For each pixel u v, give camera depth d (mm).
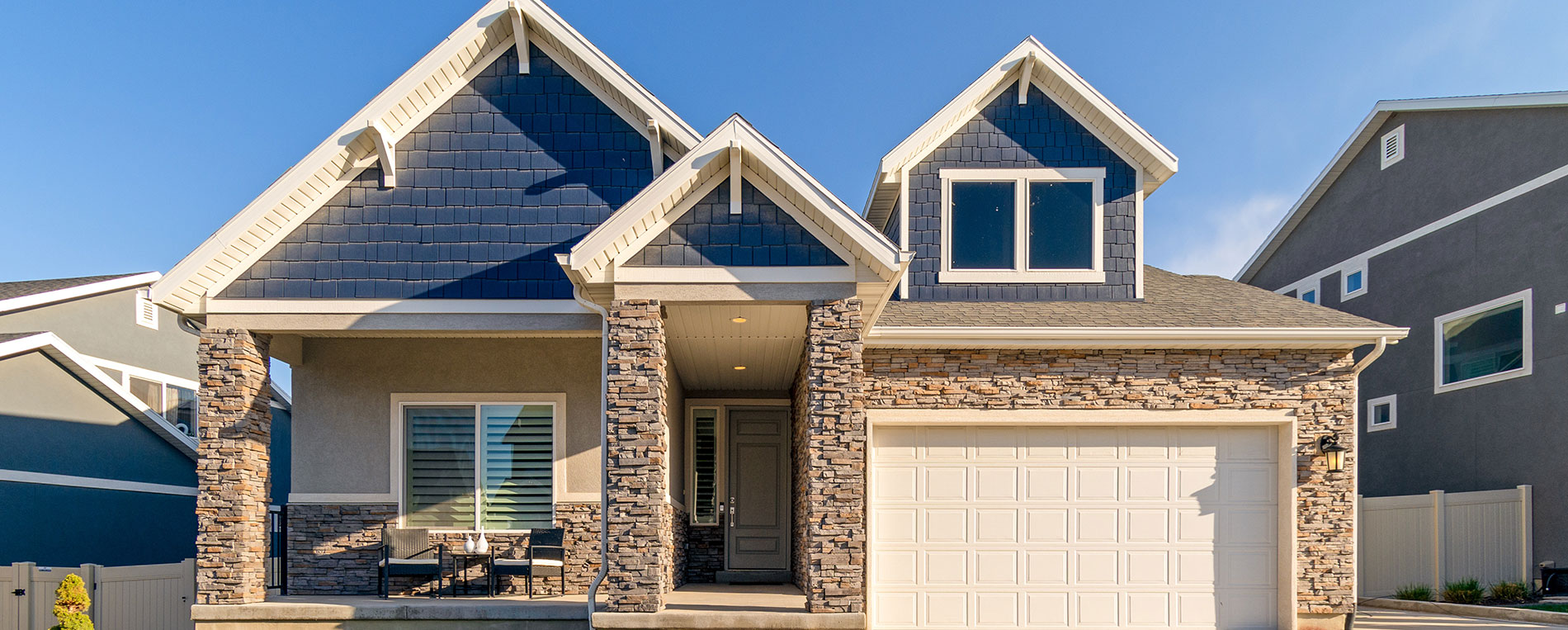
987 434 11484
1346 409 11422
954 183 13656
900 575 11266
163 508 18297
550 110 11555
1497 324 16531
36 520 15430
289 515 12367
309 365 12609
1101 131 13648
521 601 11188
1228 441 11547
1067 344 11320
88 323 18469
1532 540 15461
